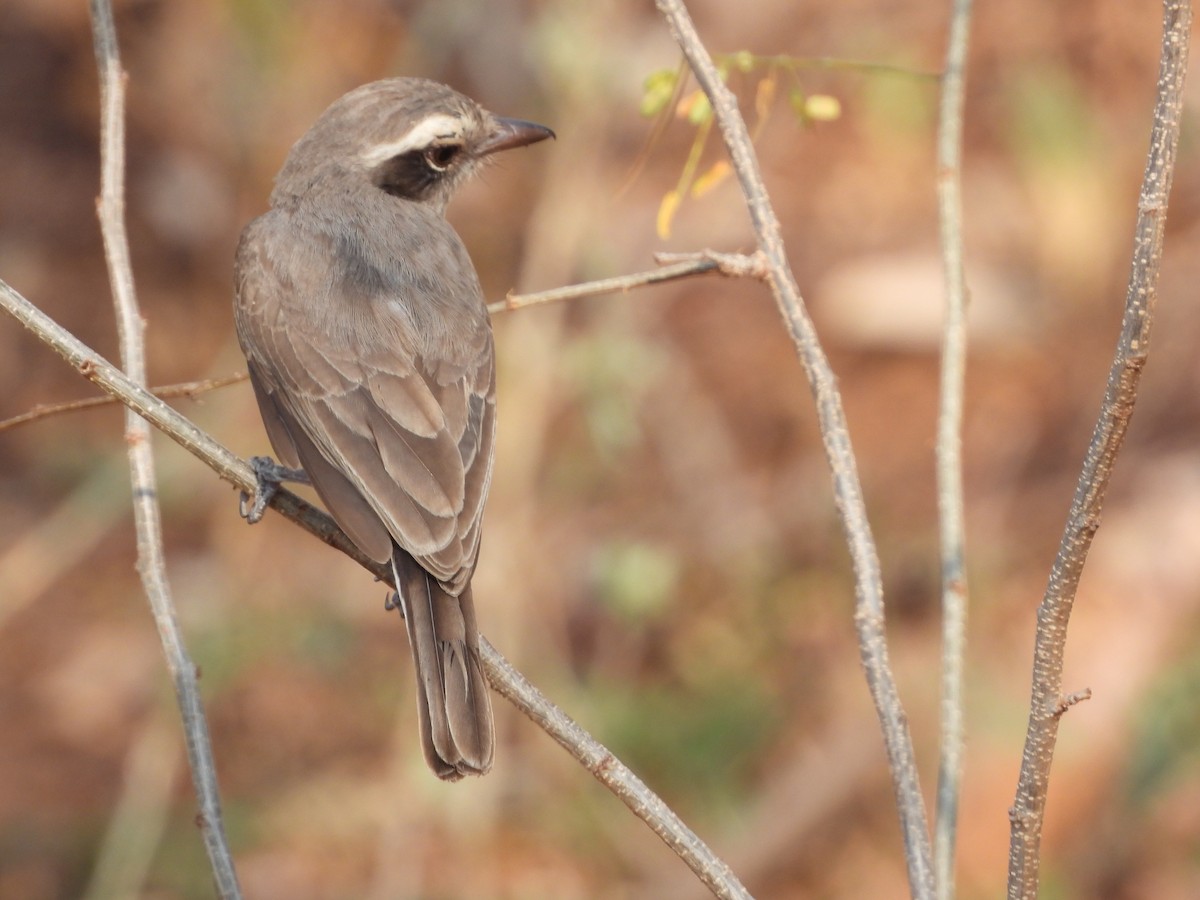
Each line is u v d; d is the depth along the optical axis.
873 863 13.30
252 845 13.69
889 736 6.84
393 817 13.07
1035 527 15.27
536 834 13.52
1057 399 16.34
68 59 19.53
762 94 8.38
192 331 17.88
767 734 13.98
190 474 15.71
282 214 9.16
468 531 7.78
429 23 17.73
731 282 17.50
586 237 14.73
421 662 7.25
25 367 17.62
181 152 18.36
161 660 15.27
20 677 15.31
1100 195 17.39
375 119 9.34
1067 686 13.37
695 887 13.11
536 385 13.62
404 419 8.16
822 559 15.28
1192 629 13.48
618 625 14.74
